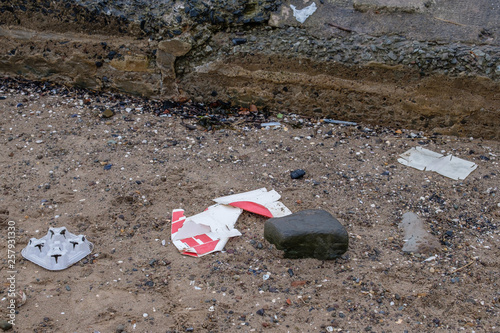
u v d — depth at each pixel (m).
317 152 3.11
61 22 3.35
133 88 3.38
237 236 2.74
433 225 2.82
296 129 3.25
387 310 2.54
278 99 3.32
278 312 2.52
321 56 3.21
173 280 2.60
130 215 2.80
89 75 3.39
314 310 2.53
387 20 3.21
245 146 3.13
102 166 2.99
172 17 3.27
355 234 2.77
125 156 3.04
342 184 2.97
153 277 2.61
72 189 2.88
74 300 2.53
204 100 3.37
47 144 3.08
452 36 3.15
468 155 3.12
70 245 2.64
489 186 2.97
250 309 2.53
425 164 3.07
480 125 3.19
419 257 2.70
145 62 3.33
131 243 2.71
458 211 2.88
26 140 3.09
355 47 3.19
